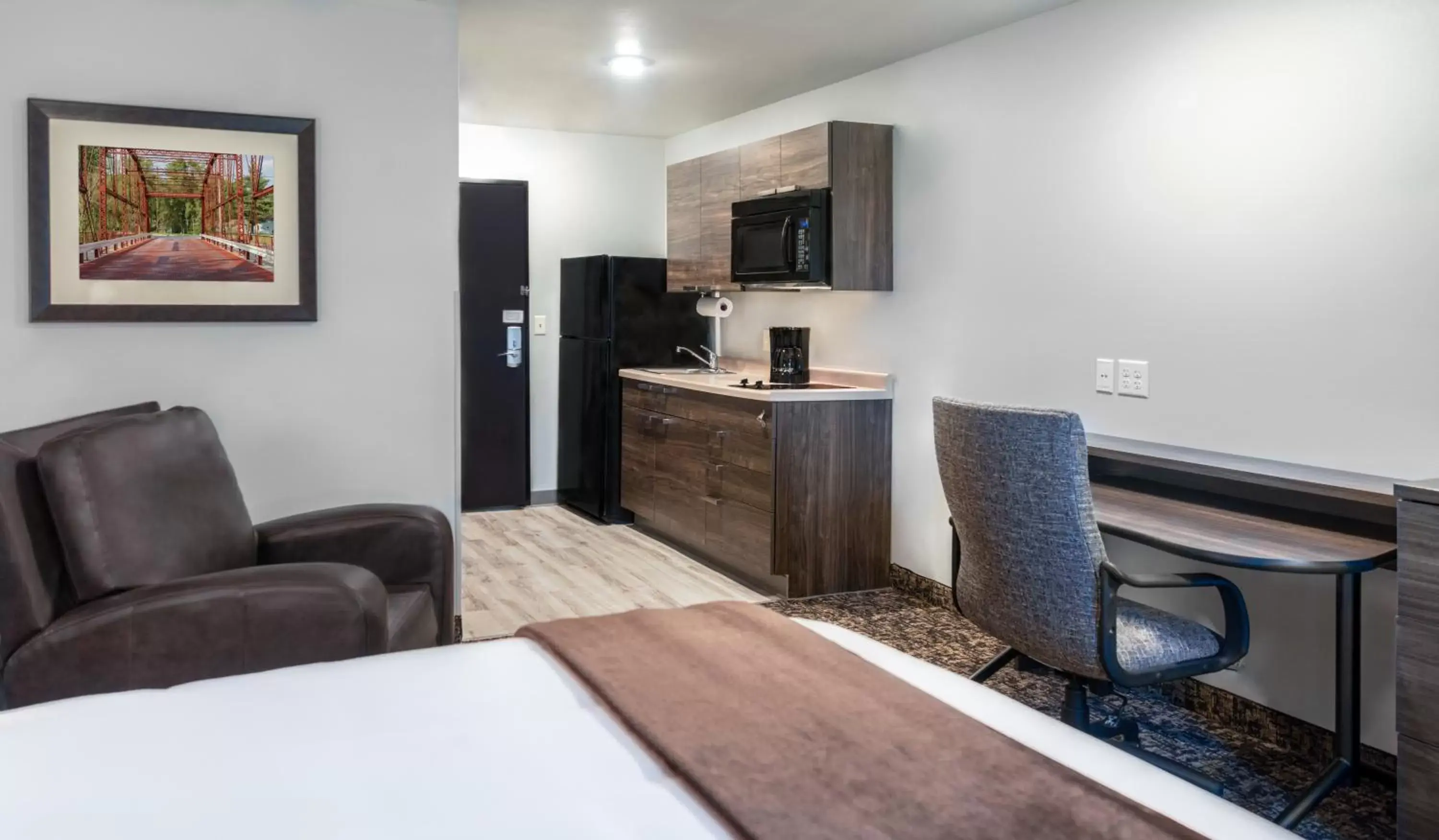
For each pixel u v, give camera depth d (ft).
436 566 9.03
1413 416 8.00
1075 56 10.96
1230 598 7.54
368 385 11.03
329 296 10.83
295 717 4.68
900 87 13.67
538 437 20.40
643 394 17.42
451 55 11.14
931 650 11.61
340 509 9.19
